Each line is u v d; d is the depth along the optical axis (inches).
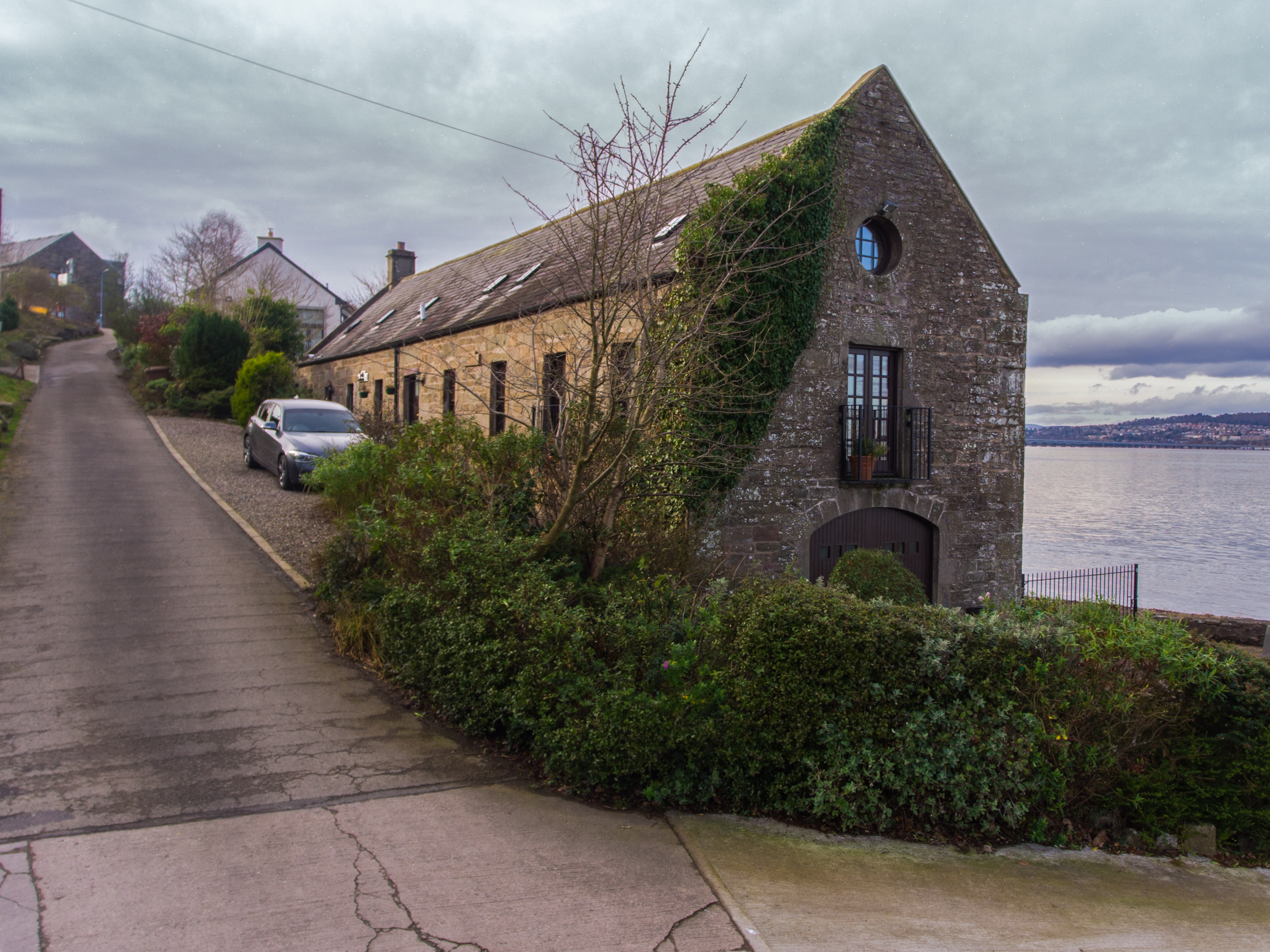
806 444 418.3
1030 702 188.4
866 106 438.0
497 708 209.6
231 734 210.2
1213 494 2721.5
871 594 339.9
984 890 163.2
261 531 435.5
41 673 245.0
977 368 477.4
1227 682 198.5
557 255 345.1
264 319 1222.3
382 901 140.9
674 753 189.2
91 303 2295.8
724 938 136.6
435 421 347.3
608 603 228.8
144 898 138.0
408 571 268.8
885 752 183.0
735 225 358.6
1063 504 2288.4
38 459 629.0
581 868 156.4
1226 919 162.2
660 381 262.1
